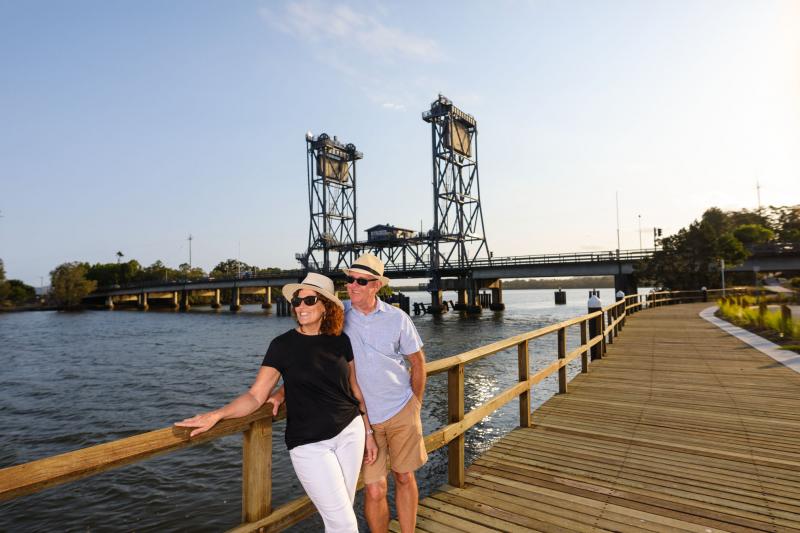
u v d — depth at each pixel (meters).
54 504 8.28
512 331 41.66
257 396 2.10
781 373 8.80
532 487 4.01
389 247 74.75
